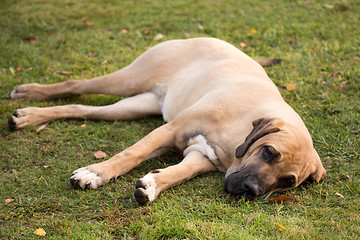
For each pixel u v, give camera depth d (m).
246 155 2.61
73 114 3.09
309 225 2.49
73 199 2.59
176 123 2.79
